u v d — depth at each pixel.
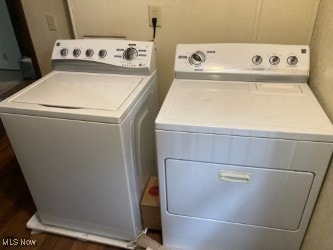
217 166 1.16
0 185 2.08
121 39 1.68
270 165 1.10
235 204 1.25
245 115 1.14
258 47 1.42
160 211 1.44
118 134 1.19
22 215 1.82
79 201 1.49
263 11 1.52
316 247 1.17
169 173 1.24
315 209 1.21
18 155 1.41
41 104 1.27
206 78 1.48
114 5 1.70
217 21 1.61
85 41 1.63
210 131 1.08
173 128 1.11
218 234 1.39
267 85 1.40
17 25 2.53
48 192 1.51
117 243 1.57
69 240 1.65
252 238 1.35
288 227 1.27
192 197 1.29
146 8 1.66
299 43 1.56
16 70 3.87
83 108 1.22
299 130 1.02
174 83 1.46
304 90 1.34
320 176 1.09
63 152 1.32
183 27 1.67
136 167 1.45
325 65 1.25
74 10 1.78
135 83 1.48
